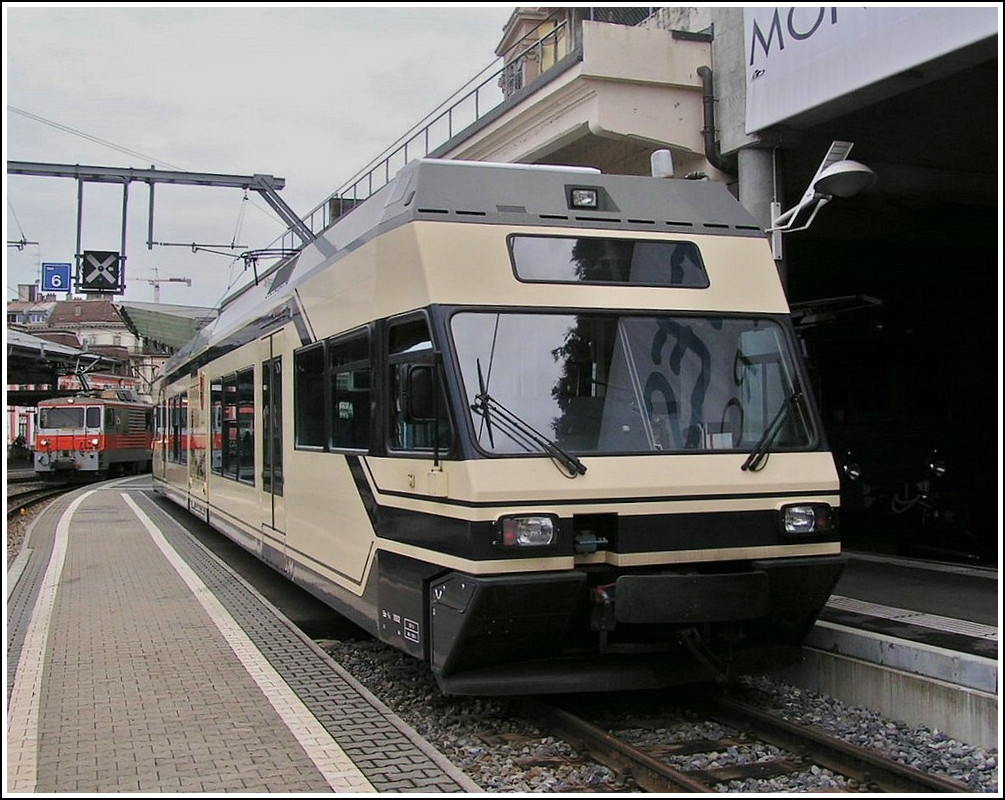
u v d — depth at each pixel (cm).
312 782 504
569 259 647
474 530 568
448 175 661
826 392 1555
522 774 540
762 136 1045
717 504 618
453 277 620
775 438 650
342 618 995
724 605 596
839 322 1578
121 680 711
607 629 592
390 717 626
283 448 946
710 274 677
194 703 651
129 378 5884
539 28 1526
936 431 1630
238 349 1215
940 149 1197
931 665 614
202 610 995
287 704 647
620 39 1112
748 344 667
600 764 555
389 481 666
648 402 631
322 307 822
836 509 650
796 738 577
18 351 3578
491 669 606
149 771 521
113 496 2747
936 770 543
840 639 686
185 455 1772
